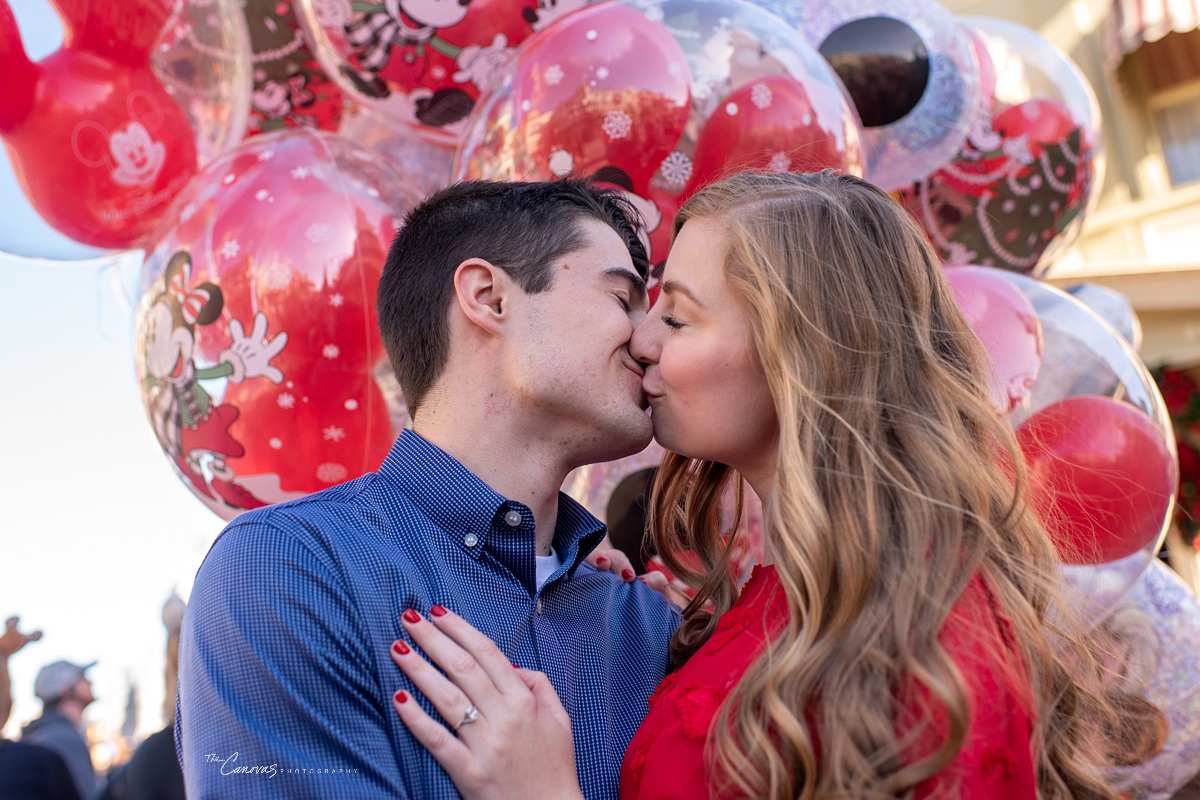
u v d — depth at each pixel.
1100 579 1.79
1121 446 1.71
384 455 1.62
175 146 1.79
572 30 1.55
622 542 1.79
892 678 1.00
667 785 1.07
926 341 1.22
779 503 1.12
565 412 1.25
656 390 1.28
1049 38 5.98
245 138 2.15
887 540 1.07
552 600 1.27
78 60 1.65
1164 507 1.79
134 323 1.80
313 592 1.07
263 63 2.14
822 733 0.99
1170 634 2.17
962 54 2.06
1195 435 4.57
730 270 1.22
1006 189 2.27
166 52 1.75
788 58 1.58
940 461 1.13
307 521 1.14
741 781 0.98
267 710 1.03
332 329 1.55
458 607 1.16
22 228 1.79
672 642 1.41
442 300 1.29
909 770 0.92
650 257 1.50
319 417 1.57
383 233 1.63
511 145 1.53
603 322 1.26
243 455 1.59
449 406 1.28
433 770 1.04
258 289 1.55
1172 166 5.75
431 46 1.75
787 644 1.06
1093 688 1.26
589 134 1.48
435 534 1.20
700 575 1.57
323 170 1.67
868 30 1.99
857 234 1.22
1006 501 1.22
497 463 1.26
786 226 1.21
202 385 1.58
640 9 1.58
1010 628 1.08
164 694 2.89
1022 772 0.98
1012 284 1.88
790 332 1.17
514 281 1.26
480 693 1.04
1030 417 1.72
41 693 2.83
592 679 1.25
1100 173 2.52
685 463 1.58
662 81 1.48
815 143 1.54
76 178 1.69
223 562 1.11
